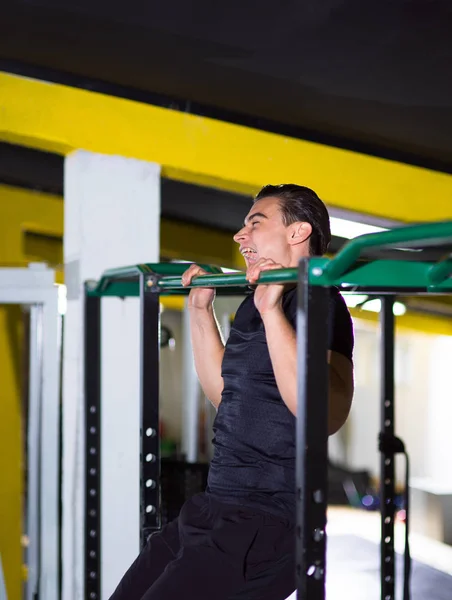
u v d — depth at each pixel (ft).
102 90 10.92
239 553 5.65
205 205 15.26
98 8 8.87
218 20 8.96
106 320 11.18
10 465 15.17
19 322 15.53
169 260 19.56
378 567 16.69
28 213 16.15
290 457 5.81
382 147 12.29
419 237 4.39
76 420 11.19
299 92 10.58
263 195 6.54
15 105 10.44
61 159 13.53
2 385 15.31
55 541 11.17
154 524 7.76
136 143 11.10
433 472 41.24
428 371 41.37
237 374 6.06
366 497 33.24
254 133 11.56
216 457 6.11
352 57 9.55
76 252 11.07
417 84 10.06
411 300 19.71
